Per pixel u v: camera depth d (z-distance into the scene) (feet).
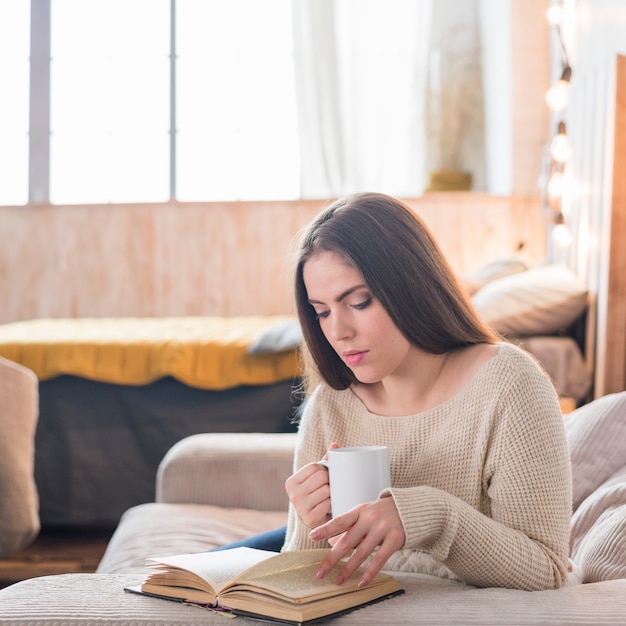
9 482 7.01
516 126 15.79
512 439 3.49
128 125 17.79
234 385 10.62
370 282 3.52
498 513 3.46
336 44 16.78
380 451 3.25
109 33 17.76
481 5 17.12
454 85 17.24
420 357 3.81
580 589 3.04
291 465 6.93
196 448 7.15
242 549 3.46
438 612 2.72
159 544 5.75
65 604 2.82
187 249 16.81
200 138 17.81
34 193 17.65
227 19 17.71
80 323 13.61
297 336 10.42
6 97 17.80
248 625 2.64
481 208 16.24
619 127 9.21
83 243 16.88
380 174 16.88
